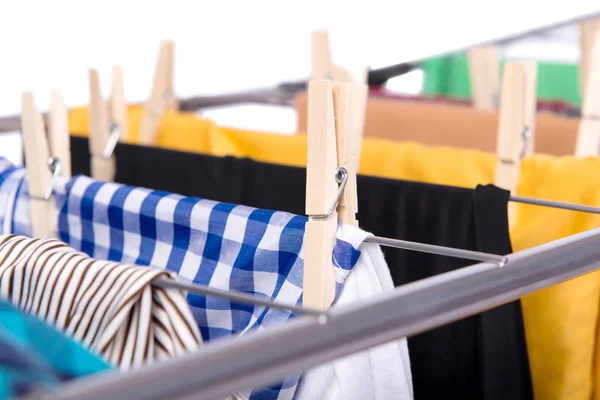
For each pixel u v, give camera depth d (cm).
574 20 126
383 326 39
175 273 58
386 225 75
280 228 58
